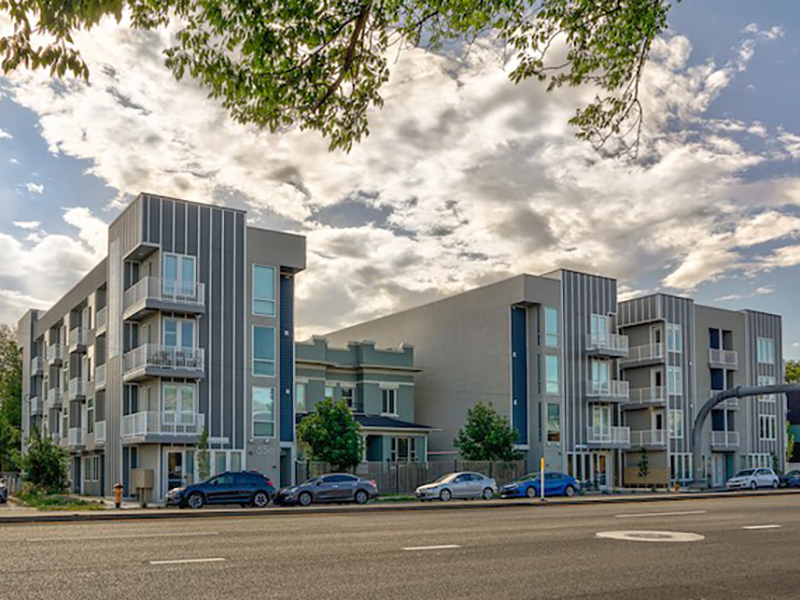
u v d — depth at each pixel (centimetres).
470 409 5219
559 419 5034
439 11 1043
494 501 3328
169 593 1017
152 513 2528
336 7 1006
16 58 833
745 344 6259
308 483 3334
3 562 1277
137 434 3622
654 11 1057
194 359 3738
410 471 4334
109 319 4125
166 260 3756
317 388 4888
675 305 5778
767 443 6297
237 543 1556
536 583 1125
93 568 1213
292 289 4197
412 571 1215
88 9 797
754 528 1922
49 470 4069
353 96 1112
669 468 5453
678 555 1423
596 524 2031
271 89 1049
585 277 5312
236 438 3828
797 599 1038
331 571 1203
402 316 6053
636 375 5803
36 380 6200
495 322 5197
